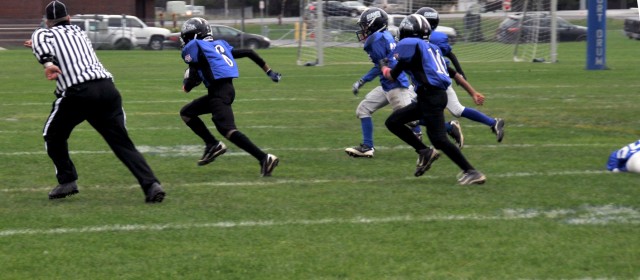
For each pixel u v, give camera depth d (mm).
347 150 36312
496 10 115250
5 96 63688
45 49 25719
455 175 32094
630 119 48781
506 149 38562
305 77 81750
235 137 31000
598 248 21797
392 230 23766
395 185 30266
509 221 24688
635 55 113188
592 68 87938
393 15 101438
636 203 26969
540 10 110250
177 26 191875
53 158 27594
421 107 29188
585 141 40875
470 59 109062
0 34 163875
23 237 23172
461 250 21703
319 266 20422
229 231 23750
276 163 31312
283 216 25531
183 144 40531
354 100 60406
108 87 26562
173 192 29172
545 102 57969
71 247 22172
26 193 29125
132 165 27203
